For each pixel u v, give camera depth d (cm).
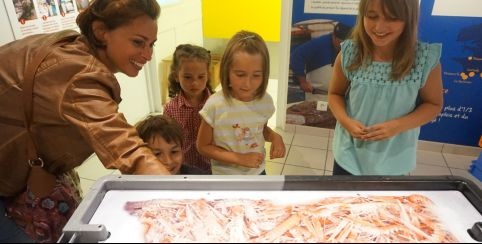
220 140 111
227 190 58
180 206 54
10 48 76
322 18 223
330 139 260
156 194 57
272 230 49
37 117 72
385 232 49
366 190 58
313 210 53
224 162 110
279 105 272
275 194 57
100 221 50
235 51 99
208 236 48
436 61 94
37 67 69
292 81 253
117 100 76
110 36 74
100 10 72
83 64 68
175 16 326
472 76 208
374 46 97
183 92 144
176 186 58
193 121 142
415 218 52
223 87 107
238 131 109
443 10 197
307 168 220
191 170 124
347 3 213
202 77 140
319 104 254
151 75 294
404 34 90
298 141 257
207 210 53
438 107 100
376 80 99
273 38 343
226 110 107
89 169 213
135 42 74
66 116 66
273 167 221
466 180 59
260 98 109
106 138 63
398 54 93
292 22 232
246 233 48
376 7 85
